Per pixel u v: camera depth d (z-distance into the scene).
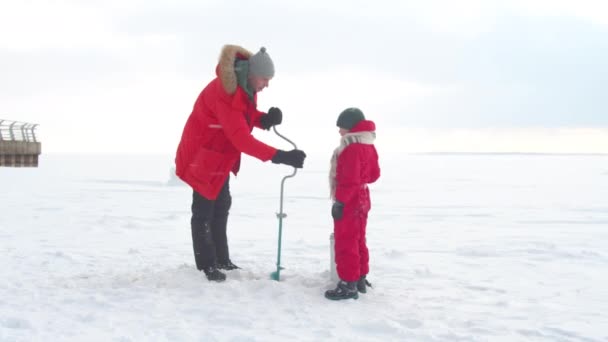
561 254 6.67
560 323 3.56
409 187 25.31
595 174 45.16
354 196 3.89
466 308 3.92
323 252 6.74
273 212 12.69
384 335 3.22
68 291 4.05
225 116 4.04
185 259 5.89
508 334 3.30
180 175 4.37
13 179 24.02
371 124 3.94
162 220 10.20
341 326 3.34
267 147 4.08
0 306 3.66
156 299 3.81
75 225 9.05
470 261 6.20
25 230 8.34
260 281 4.09
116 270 5.03
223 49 4.04
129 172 41.31
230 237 8.21
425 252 6.94
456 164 90.06
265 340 3.05
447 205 15.38
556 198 18.16
